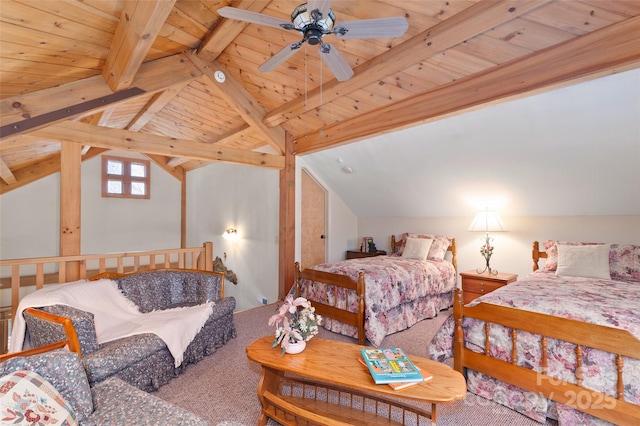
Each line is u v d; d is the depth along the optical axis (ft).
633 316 5.93
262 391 6.55
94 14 6.96
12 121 8.48
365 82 9.80
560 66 7.22
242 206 19.67
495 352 7.06
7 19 6.03
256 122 14.15
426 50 7.93
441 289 13.50
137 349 7.30
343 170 15.92
